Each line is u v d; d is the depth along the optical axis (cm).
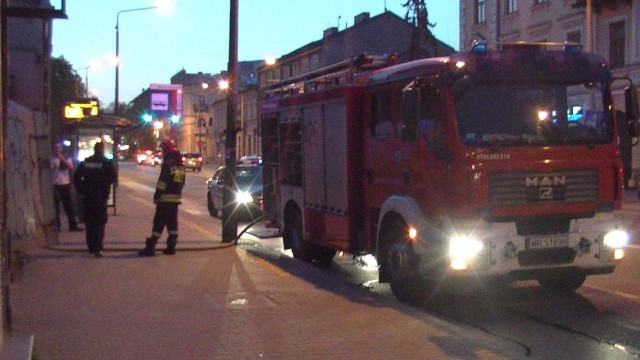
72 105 2036
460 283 1048
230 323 837
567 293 1066
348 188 1145
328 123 1215
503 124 916
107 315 874
